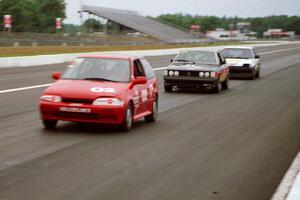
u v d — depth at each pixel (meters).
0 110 13.84
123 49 55.03
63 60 38.62
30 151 8.64
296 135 11.15
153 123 12.39
